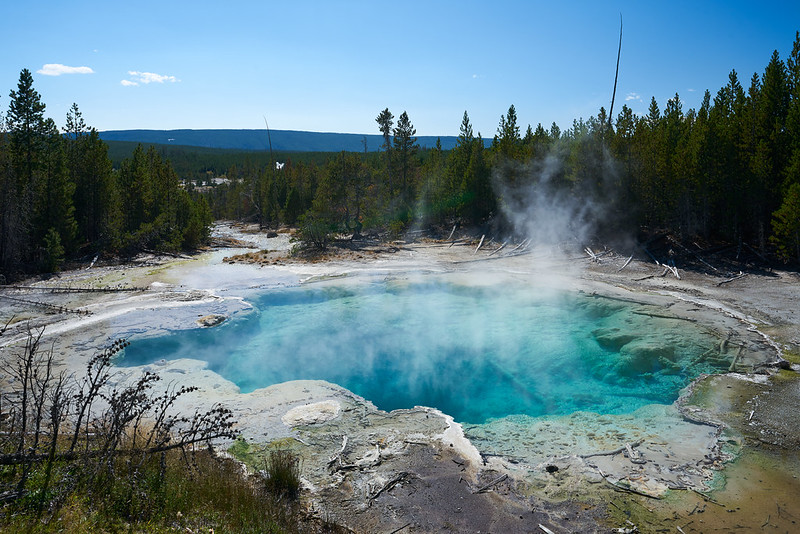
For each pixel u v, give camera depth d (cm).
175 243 3291
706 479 745
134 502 527
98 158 3130
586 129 2892
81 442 661
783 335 1363
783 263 2162
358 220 3881
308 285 2058
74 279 2197
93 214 3153
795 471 761
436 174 3947
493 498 702
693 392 1055
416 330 1625
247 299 1836
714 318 1518
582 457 812
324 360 1418
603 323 1602
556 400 1152
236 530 545
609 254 2536
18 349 1238
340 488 720
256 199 7188
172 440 805
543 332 1561
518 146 3672
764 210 2395
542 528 638
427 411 996
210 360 1388
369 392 1231
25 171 2725
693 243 2500
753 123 2448
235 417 934
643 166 2634
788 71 2402
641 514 664
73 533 440
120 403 611
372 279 2172
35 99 2739
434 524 646
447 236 3491
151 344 1377
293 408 985
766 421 917
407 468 775
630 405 1098
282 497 681
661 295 1802
